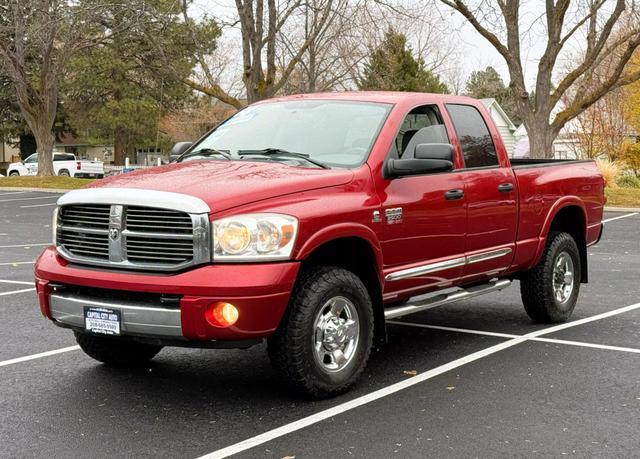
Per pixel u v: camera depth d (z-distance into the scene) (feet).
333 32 97.86
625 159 128.77
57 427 15.46
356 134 19.42
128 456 13.91
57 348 22.12
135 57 134.82
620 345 22.33
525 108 82.38
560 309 25.30
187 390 18.03
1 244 48.80
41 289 17.20
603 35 79.20
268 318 15.53
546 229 24.40
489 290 22.65
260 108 22.03
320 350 16.88
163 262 15.80
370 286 18.60
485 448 14.21
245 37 82.99
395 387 18.13
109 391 17.94
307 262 17.31
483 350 21.80
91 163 151.23
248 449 14.21
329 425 15.48
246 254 15.51
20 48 110.73
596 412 16.29
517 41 81.35
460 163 21.40
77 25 107.14
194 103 178.29
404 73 145.48
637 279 34.99
